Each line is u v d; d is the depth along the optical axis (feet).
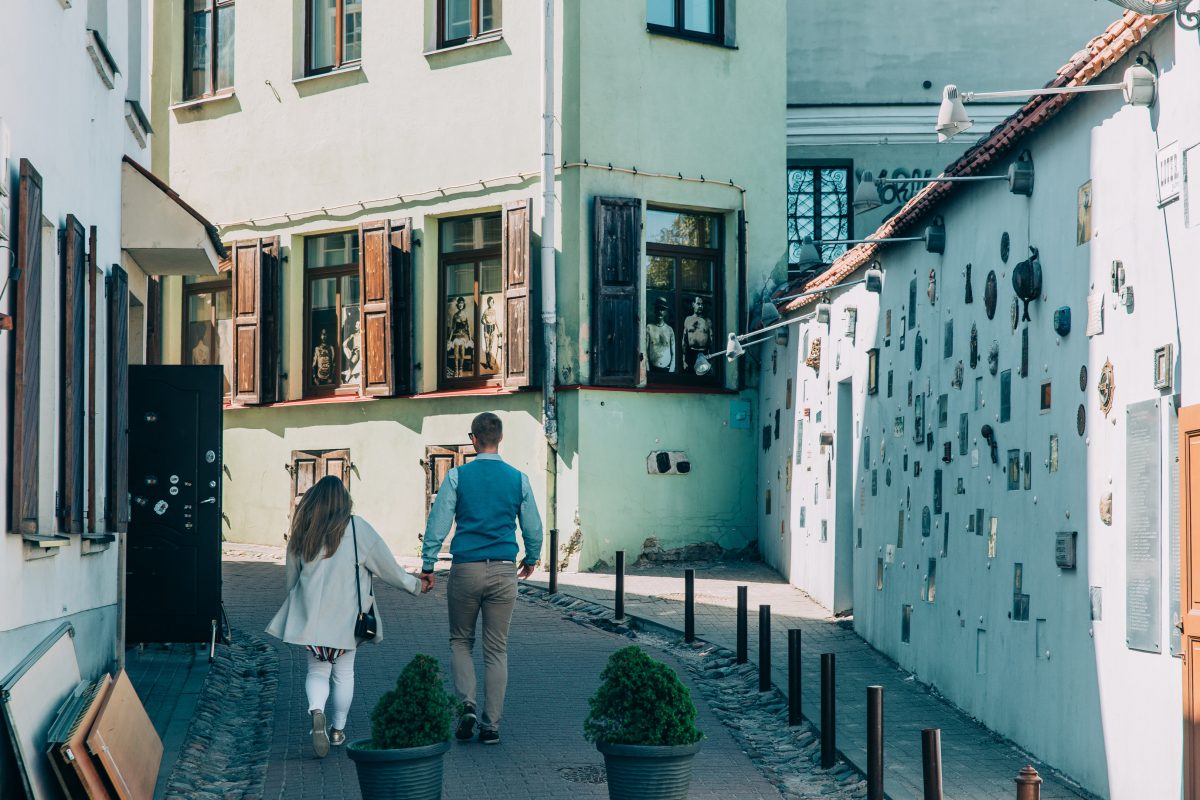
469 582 30.17
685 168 63.41
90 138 32.27
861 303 47.24
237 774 27.94
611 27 61.82
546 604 52.54
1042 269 30.25
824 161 69.97
